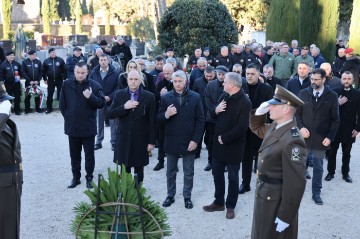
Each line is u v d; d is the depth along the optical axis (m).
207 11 15.63
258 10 30.70
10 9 41.12
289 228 3.64
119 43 13.77
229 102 5.35
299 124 6.13
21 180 4.02
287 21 18.84
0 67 11.92
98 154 8.55
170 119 5.78
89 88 6.34
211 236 5.07
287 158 3.49
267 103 3.66
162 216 3.79
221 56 12.31
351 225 5.45
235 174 5.53
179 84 5.69
